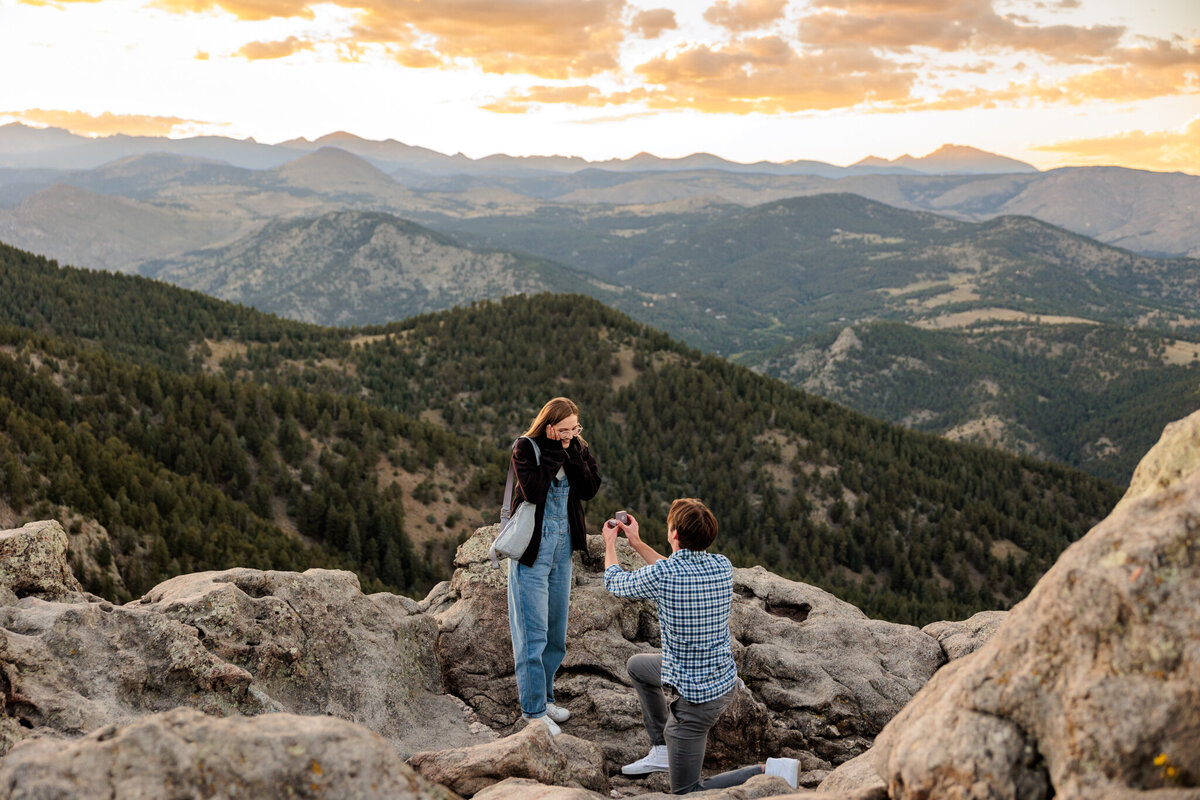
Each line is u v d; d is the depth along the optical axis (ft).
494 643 25.12
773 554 429.38
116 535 228.63
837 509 453.99
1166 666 9.77
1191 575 10.15
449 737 22.02
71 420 331.77
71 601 20.34
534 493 19.74
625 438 542.16
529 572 20.83
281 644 20.52
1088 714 10.02
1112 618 10.41
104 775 10.39
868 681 25.21
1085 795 9.66
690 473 499.92
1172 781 9.31
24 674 15.99
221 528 258.57
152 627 18.63
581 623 26.27
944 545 421.18
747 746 23.72
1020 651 11.57
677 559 18.49
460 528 354.74
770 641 27.32
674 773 18.79
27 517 208.03
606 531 20.16
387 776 11.69
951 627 28.66
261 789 10.96
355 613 23.59
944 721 11.73
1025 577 411.75
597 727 23.66
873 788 13.26
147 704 17.28
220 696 17.99
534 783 15.23
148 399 372.58
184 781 10.57
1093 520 520.01
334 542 322.75
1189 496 11.02
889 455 529.86
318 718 12.44
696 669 18.30
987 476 540.52
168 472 303.68
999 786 10.61
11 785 10.24
